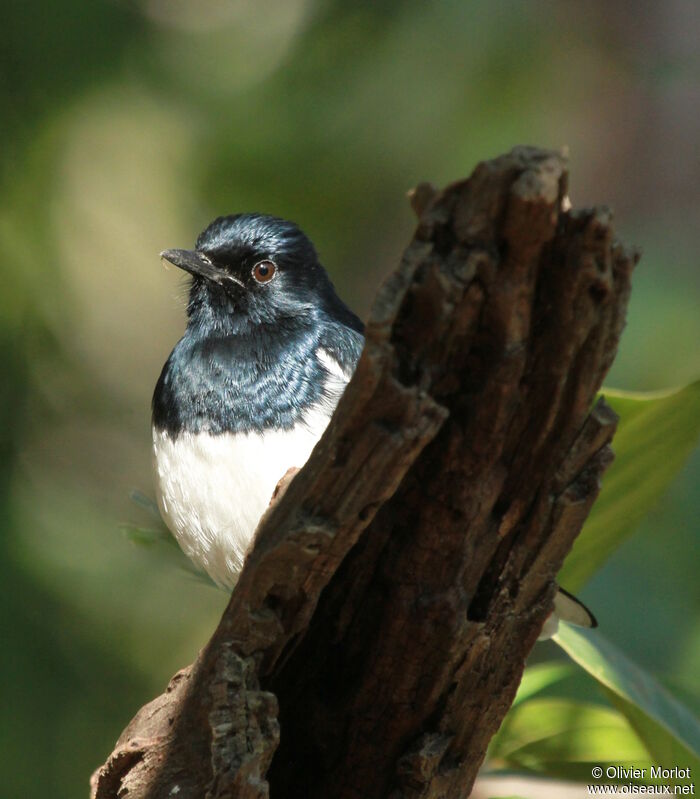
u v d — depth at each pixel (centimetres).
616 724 718
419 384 407
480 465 419
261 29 1389
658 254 1338
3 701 1006
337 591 453
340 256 1509
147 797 469
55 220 1148
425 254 395
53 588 1066
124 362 1417
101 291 1364
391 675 460
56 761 1002
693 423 632
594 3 1497
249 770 434
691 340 1241
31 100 1151
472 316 396
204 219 1424
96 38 1197
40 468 1133
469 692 464
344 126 1364
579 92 1495
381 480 409
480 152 1380
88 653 1059
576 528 434
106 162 1307
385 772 479
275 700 443
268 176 1385
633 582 1128
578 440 420
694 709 784
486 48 1328
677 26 1505
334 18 1338
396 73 1338
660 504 1157
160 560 1109
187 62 1335
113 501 1148
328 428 421
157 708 484
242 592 443
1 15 1153
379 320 393
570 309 393
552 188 370
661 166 1526
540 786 745
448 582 440
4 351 1123
